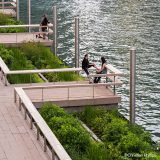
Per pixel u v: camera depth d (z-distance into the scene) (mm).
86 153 25156
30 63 40656
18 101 30000
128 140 26156
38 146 24281
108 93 32031
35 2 79688
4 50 40688
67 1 80000
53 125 26938
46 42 45656
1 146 24234
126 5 76438
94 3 78125
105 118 29500
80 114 30750
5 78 32875
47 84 33344
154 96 39156
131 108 30219
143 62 48312
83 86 31344
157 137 31766
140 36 58469
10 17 58094
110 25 63656
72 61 48344
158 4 77188
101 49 53000
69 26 63062
